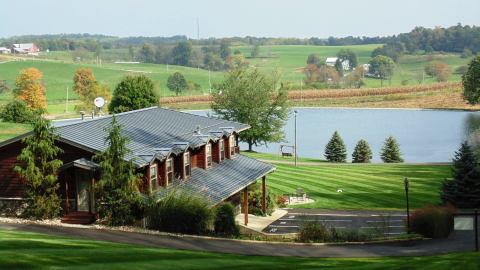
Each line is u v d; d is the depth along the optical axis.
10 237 23.78
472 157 49.34
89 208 31.62
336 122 132.12
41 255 20.25
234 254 26.02
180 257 22.84
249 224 41.41
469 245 32.12
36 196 31.11
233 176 41.06
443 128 115.94
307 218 44.12
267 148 101.00
